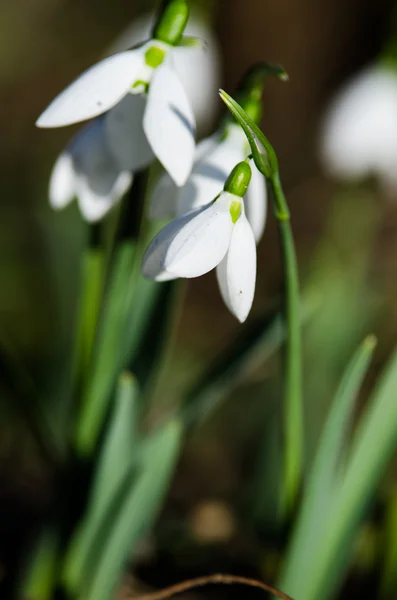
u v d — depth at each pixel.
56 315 0.81
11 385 0.56
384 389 0.52
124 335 0.55
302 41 1.45
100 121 0.52
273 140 1.46
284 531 0.52
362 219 0.90
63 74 1.66
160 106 0.48
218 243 0.47
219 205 0.47
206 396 0.55
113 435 0.53
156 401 0.85
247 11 1.41
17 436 0.71
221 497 0.69
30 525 0.63
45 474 0.70
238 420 0.80
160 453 0.53
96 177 0.52
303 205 1.31
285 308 0.50
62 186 0.52
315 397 0.73
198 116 0.79
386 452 0.52
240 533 0.63
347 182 0.93
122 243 0.53
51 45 1.71
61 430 0.68
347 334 0.76
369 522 0.62
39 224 0.81
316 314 0.75
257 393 0.82
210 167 0.50
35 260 0.99
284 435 0.52
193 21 0.78
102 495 0.54
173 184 0.50
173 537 0.62
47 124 0.48
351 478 0.52
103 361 0.54
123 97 0.50
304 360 0.74
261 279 1.20
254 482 0.65
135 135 0.51
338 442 0.51
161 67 0.49
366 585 0.60
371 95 0.80
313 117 1.47
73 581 0.55
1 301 0.93
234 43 1.43
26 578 0.56
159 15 0.49
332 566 0.53
